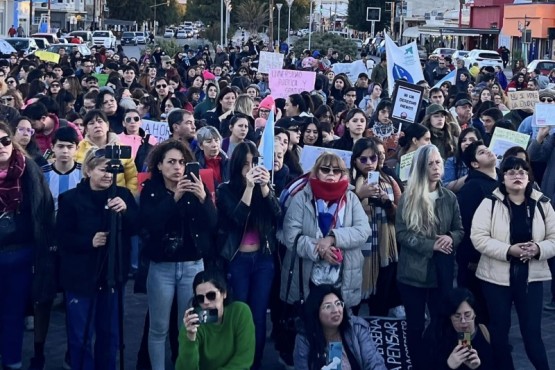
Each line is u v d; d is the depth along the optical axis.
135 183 9.20
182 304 7.94
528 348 8.00
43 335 8.42
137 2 107.12
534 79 26.28
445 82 19.97
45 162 9.45
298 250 8.05
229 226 8.04
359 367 7.17
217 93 16.16
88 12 106.12
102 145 10.08
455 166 10.53
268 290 8.27
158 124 12.53
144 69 24.59
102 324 7.86
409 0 93.56
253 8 70.06
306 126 11.32
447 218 8.20
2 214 7.89
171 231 7.79
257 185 8.10
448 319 7.26
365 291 8.86
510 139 11.27
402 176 9.70
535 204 8.09
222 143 11.04
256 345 8.26
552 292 10.63
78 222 7.75
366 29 95.19
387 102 12.41
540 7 63.78
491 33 71.38
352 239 8.02
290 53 44.56
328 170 8.14
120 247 7.71
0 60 24.14
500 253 7.94
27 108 10.98
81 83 18.44
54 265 8.12
